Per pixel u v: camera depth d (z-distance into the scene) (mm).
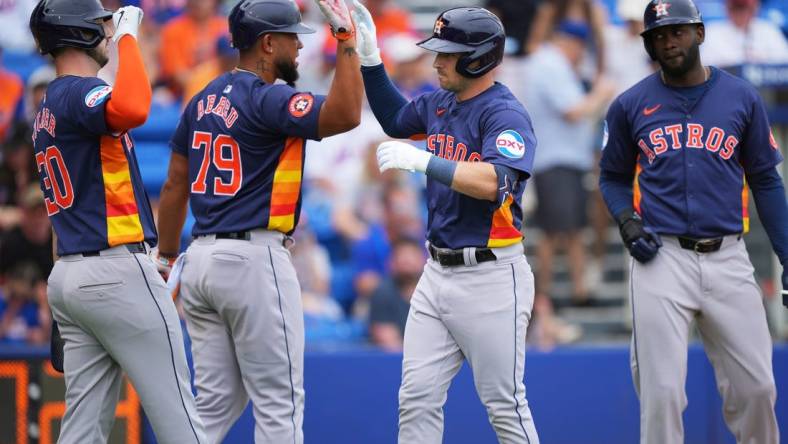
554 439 25188
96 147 16094
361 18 18469
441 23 16922
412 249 29062
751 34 33156
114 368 16984
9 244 29031
